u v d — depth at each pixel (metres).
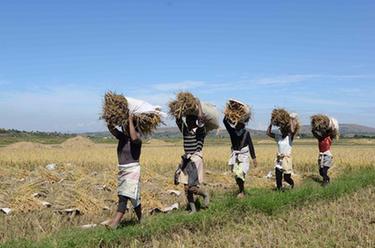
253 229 9.14
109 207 12.15
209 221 9.59
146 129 9.59
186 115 11.09
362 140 93.31
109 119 9.20
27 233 9.41
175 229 9.01
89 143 70.06
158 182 16.25
